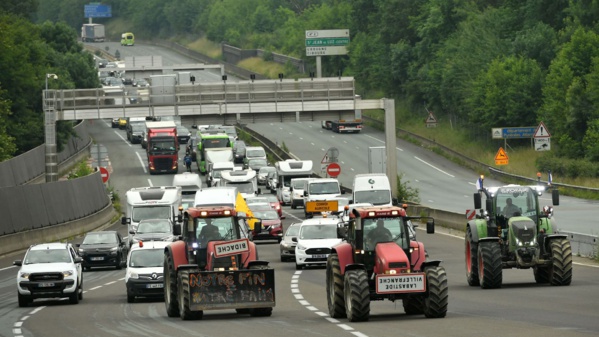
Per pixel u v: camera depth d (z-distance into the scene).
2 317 70.88
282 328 54.66
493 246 72.88
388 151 174.88
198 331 55.38
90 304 78.75
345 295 57.56
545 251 73.00
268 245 133.75
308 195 163.75
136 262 80.06
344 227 60.97
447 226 138.75
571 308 57.50
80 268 82.94
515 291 69.81
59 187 156.38
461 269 91.69
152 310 71.69
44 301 83.00
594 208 150.75
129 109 173.88
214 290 61.97
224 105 176.38
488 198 75.62
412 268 58.09
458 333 47.88
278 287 84.12
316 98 176.88
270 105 176.88
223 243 63.47
